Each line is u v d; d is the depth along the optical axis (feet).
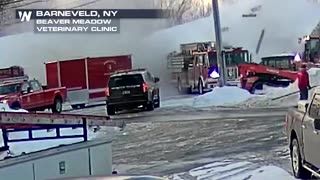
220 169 36.68
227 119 64.23
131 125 62.28
